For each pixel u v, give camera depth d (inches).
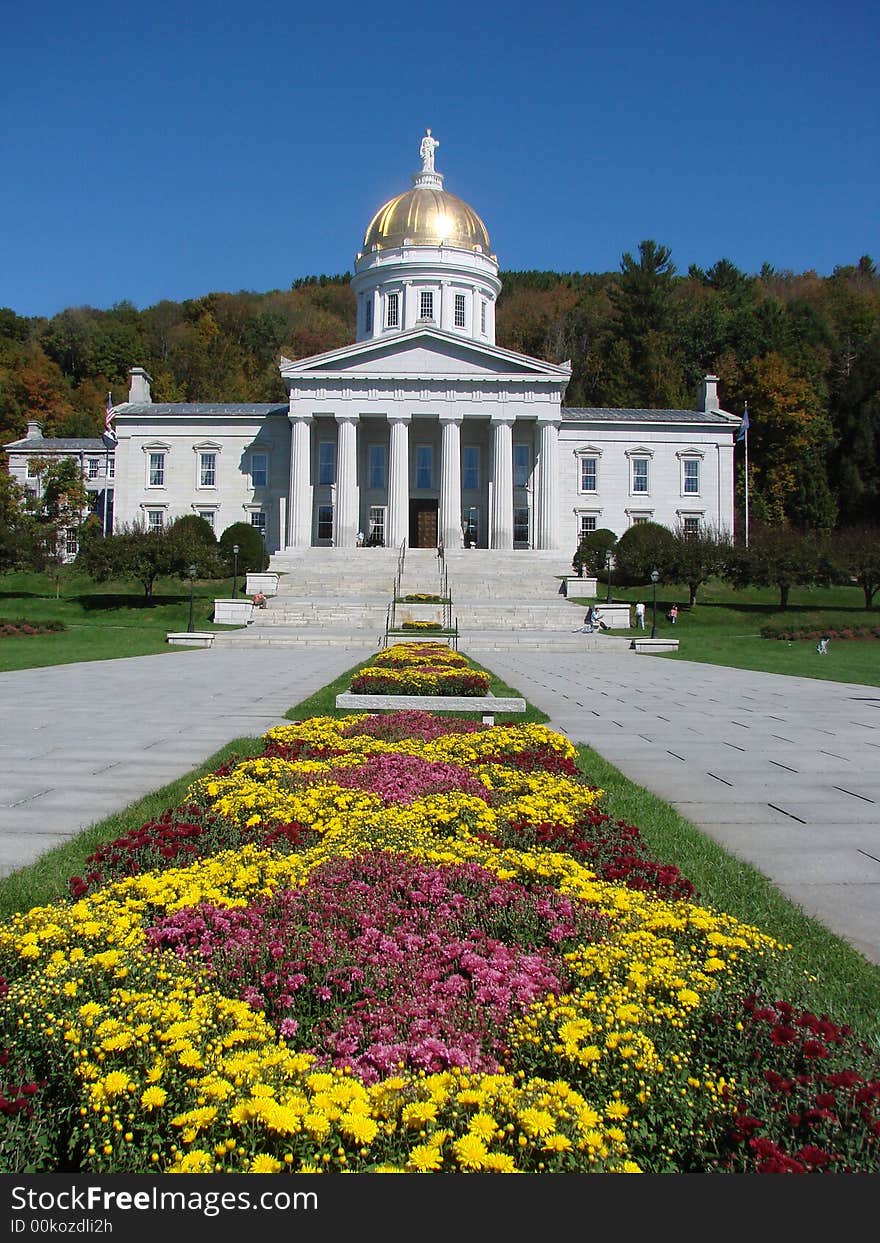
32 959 185.5
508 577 2103.8
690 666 1151.6
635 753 509.0
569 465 2667.3
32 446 3218.5
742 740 555.5
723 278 4311.0
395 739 476.4
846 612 1910.7
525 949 206.4
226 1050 155.6
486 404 2431.1
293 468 2425.0
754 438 3388.3
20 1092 141.9
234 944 195.3
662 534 2153.1
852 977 207.2
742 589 2084.2
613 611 1689.2
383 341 2421.3
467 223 2859.3
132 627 1622.8
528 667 1116.5
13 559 1914.4
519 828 300.0
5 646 1309.1
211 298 5039.4
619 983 179.6
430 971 186.4
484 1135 131.0
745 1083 148.2
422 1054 152.3
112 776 424.5
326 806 320.5
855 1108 137.7
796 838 336.5
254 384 4399.6
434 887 231.5
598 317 4389.8
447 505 2409.0
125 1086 140.2
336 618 1713.8
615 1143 133.3
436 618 1713.8
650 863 269.6
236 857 257.3
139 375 2908.5
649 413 2802.7
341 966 187.8
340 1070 148.0
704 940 203.9
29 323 4832.7
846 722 636.7
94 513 3134.8
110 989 172.7
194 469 2684.5
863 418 3208.7
